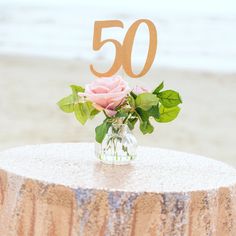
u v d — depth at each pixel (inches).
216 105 457.1
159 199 87.4
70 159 106.2
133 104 102.3
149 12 1147.3
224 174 102.3
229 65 722.2
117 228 87.0
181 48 822.5
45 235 89.0
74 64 701.9
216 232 93.3
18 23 1038.4
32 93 477.1
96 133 103.3
